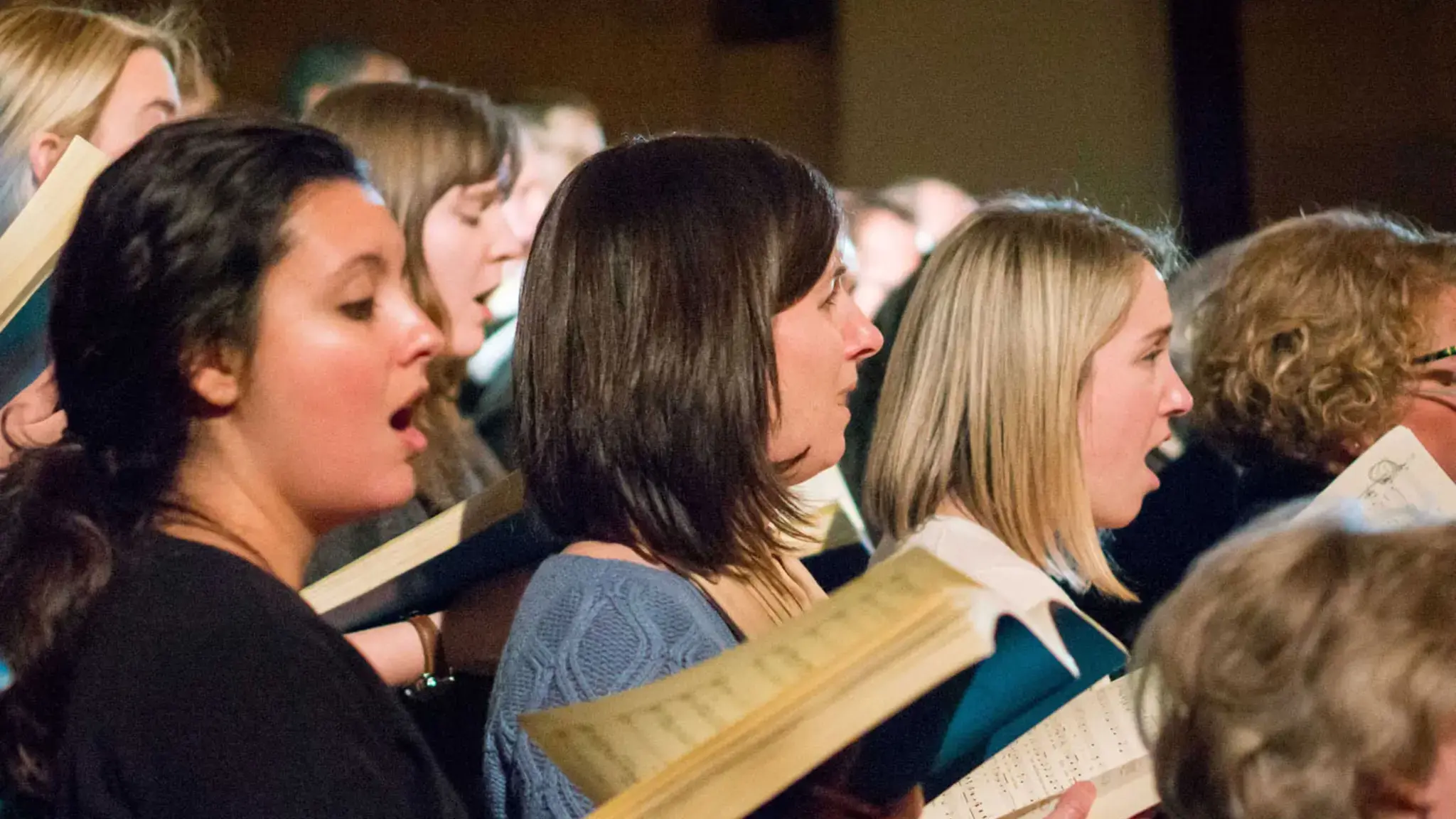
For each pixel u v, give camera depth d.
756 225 3.42
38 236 3.70
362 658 2.66
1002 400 4.49
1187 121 12.40
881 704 2.48
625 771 2.57
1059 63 12.50
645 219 3.42
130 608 2.53
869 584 2.63
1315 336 5.50
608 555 3.41
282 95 9.66
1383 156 12.45
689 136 3.64
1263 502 5.75
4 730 2.54
